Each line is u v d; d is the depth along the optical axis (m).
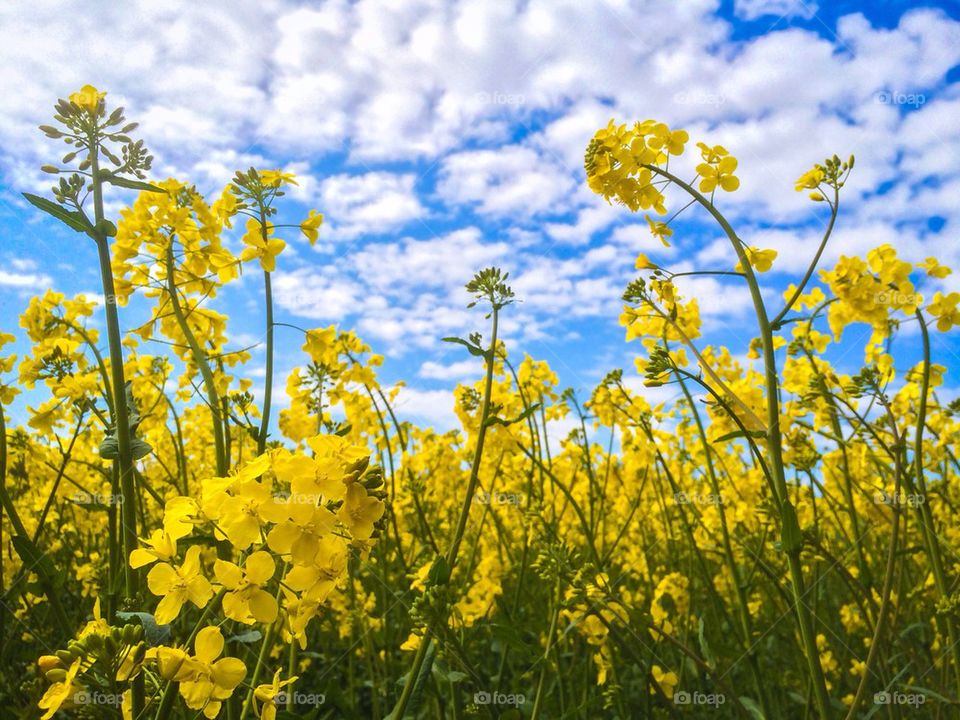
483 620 3.77
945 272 3.58
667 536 5.43
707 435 5.02
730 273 2.79
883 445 3.16
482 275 3.07
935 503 5.16
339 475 1.53
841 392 4.41
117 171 2.28
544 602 5.31
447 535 5.80
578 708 3.30
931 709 3.72
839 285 3.50
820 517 5.29
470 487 2.84
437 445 6.36
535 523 4.47
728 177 2.98
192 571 1.51
